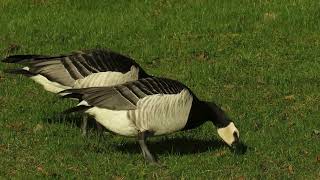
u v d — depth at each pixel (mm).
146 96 12805
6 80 18453
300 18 22625
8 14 23875
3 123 15516
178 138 15086
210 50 20844
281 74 18922
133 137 14398
